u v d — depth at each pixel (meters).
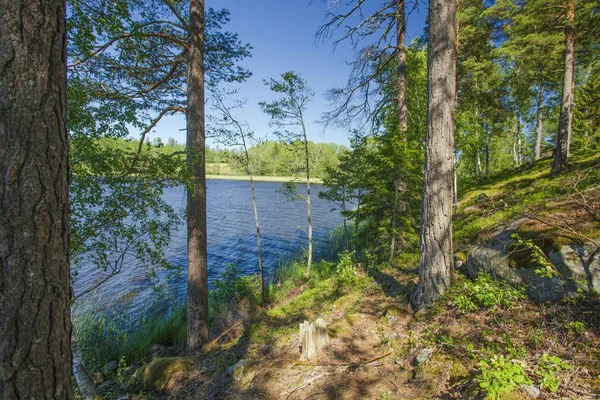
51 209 1.73
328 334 4.72
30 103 1.62
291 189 10.77
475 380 2.80
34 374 1.68
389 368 3.70
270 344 5.42
